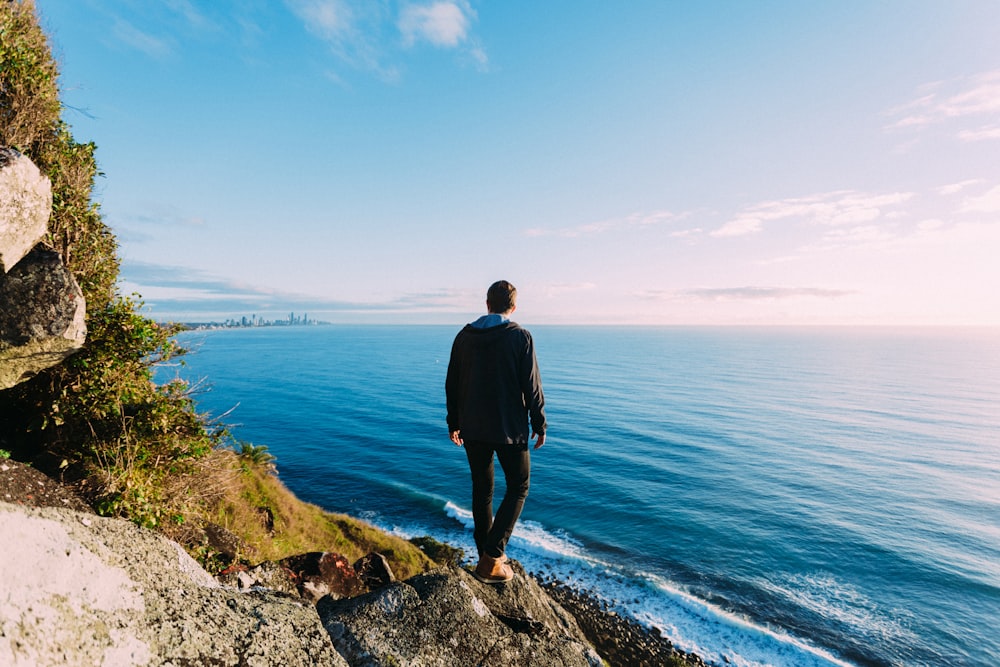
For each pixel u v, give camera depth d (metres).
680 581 30.91
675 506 45.56
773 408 120.44
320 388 130.00
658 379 179.00
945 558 37.56
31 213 4.20
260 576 4.61
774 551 36.91
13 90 4.75
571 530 38.75
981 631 27.44
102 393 4.99
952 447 83.06
